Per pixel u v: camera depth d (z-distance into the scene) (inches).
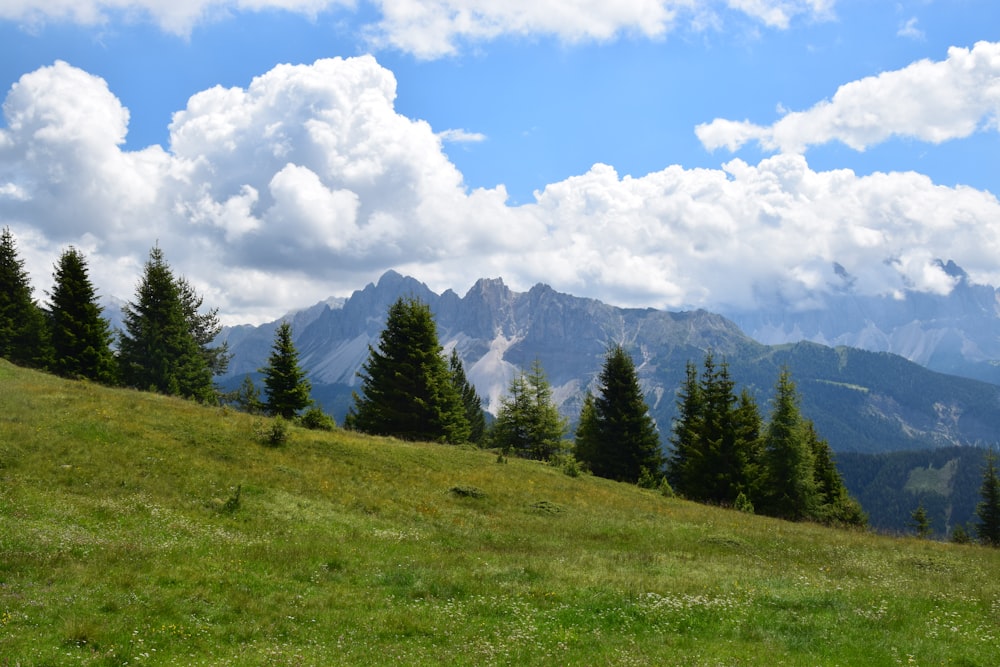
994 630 611.2
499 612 603.8
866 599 707.4
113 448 1122.7
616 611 614.5
